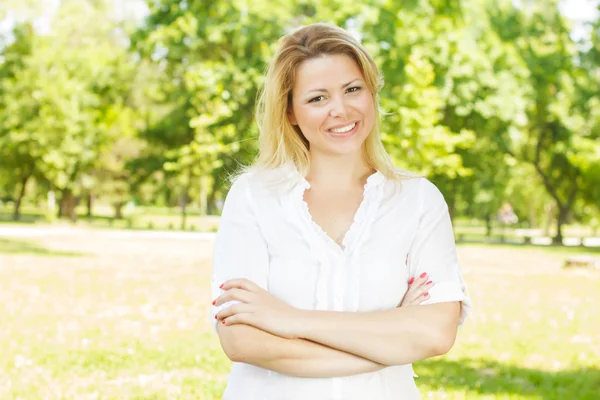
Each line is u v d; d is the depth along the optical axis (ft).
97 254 77.05
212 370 25.64
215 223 183.52
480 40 122.01
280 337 8.16
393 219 8.80
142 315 37.58
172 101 138.72
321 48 8.79
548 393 23.21
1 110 146.30
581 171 146.72
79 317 36.52
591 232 246.06
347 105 8.71
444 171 109.09
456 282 8.80
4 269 58.85
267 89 9.02
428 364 27.14
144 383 23.73
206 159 119.03
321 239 8.60
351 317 8.17
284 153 9.06
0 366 25.61
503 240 150.61
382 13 108.78
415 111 101.55
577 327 36.22
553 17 139.54
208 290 48.62
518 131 129.08
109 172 182.39
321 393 8.23
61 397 21.90
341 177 9.07
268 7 113.70
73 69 151.43
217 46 122.62
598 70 138.51
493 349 30.30
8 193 200.95
